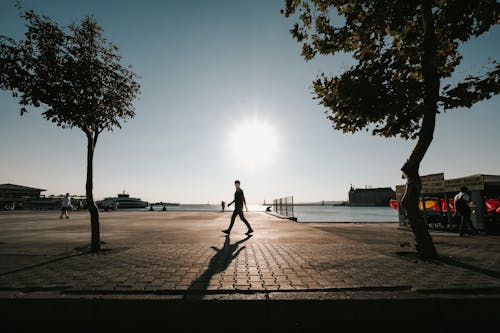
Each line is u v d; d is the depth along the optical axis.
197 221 15.61
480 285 3.30
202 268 4.21
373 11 5.40
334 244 6.65
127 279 3.60
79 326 2.84
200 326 2.81
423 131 5.08
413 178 5.16
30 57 5.40
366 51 5.75
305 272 3.95
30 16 5.45
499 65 4.34
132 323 2.87
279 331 2.70
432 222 12.29
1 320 2.92
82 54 5.85
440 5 5.15
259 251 5.67
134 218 18.67
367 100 4.93
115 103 6.29
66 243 6.99
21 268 4.22
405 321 2.89
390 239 7.89
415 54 4.91
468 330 2.69
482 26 4.71
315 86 5.47
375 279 3.58
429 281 3.48
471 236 8.98
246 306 2.90
